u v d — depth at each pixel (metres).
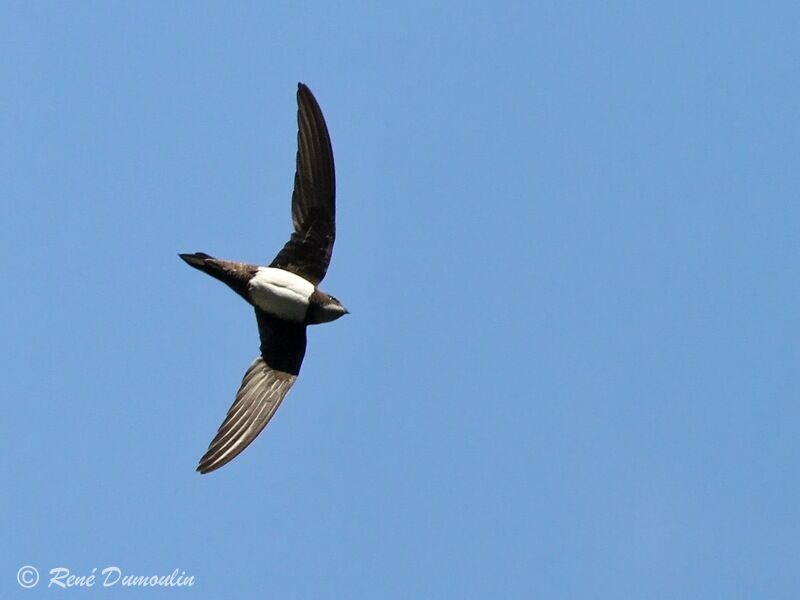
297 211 22.03
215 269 21.69
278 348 21.94
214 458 21.20
